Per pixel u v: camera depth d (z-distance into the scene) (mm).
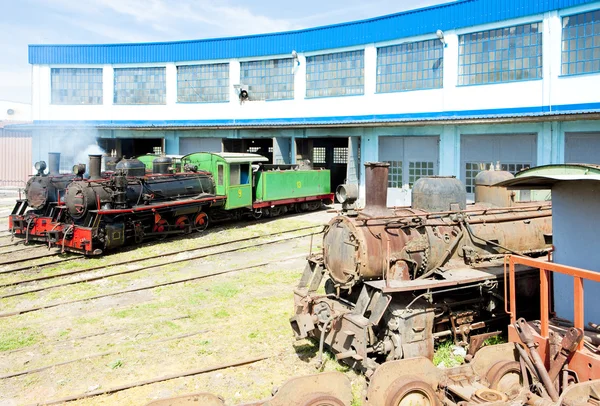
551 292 8219
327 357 8250
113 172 17516
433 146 23547
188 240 18188
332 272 8422
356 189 8633
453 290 8375
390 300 7355
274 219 22891
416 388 6055
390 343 7402
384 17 24359
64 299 11688
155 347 8812
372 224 8148
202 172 20703
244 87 28703
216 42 29312
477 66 21719
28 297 11859
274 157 27844
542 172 7672
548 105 19562
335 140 31594
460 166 22391
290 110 27828
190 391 7242
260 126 26844
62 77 31219
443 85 22641
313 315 7867
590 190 6777
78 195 15602
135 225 16797
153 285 12570
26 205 17703
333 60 26516
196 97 30109
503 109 20906
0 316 10500
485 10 21125
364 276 7840
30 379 7711
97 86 31125
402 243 8203
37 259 15453
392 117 24422
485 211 9461
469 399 5887
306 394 5812
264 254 16016
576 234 6977
